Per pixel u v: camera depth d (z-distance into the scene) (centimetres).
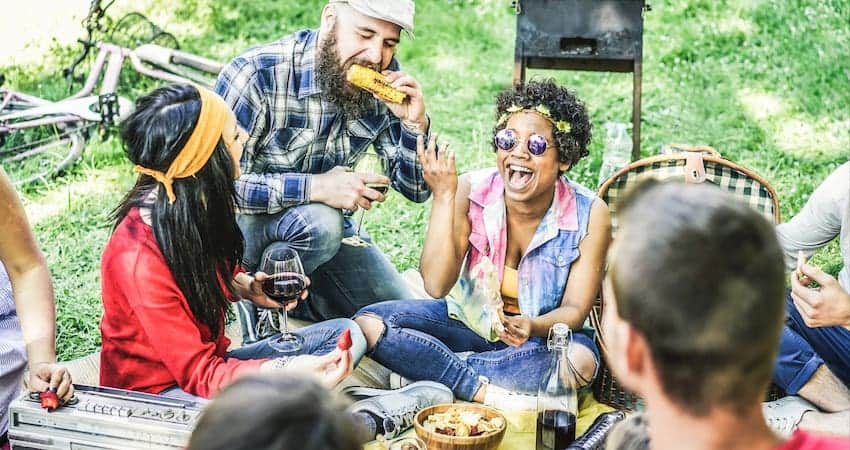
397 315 361
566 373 298
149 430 271
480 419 296
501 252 355
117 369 321
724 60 630
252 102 380
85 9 639
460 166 548
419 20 667
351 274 404
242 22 646
